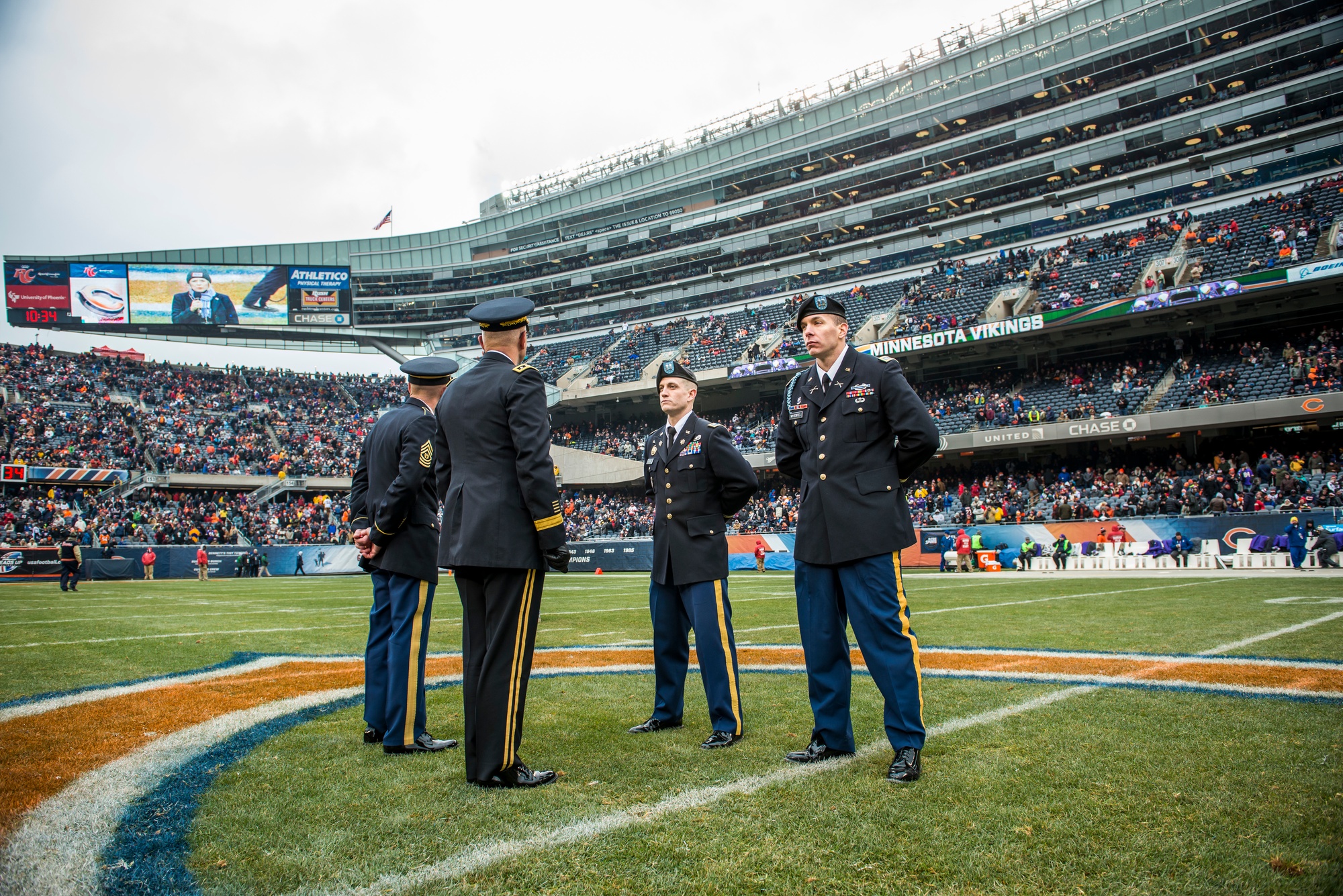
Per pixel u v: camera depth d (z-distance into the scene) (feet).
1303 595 38.81
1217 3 117.50
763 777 10.23
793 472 13.38
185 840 8.07
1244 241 100.17
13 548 88.79
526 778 10.05
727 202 165.27
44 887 6.94
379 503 13.24
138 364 151.33
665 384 14.57
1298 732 11.68
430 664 21.08
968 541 84.69
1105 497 90.94
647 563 104.53
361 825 8.52
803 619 11.75
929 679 16.78
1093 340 110.01
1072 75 129.59
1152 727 12.14
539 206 185.06
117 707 14.66
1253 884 6.80
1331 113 107.96
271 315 142.10
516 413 10.93
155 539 103.60
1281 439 92.89
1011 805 8.82
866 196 148.87
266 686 17.13
